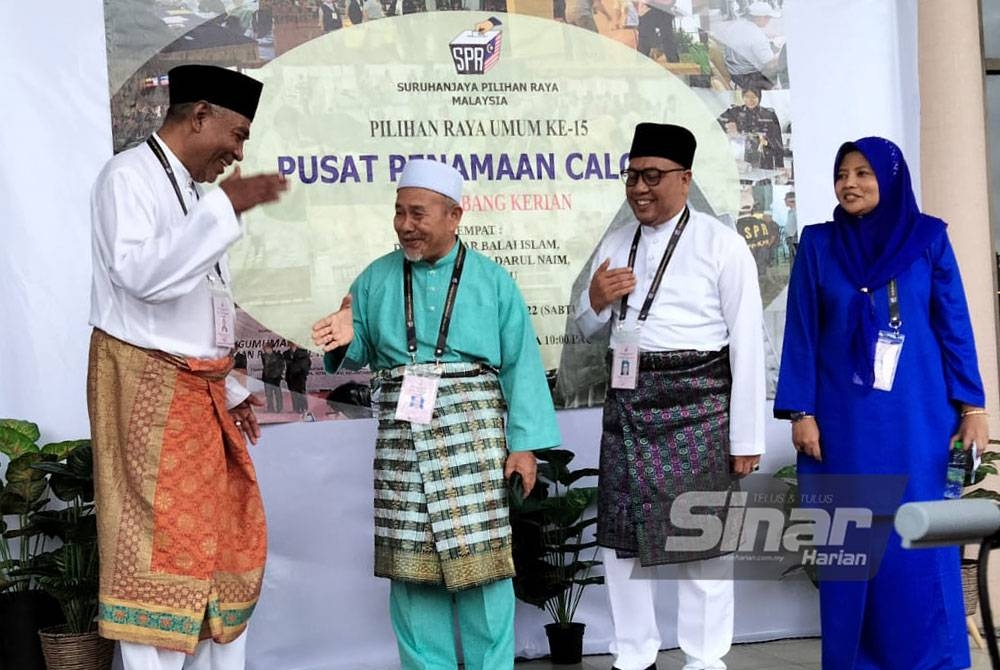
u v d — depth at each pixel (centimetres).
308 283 473
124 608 329
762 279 517
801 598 525
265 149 470
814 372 418
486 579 386
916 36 533
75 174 455
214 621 345
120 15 457
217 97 347
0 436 426
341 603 479
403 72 483
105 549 332
